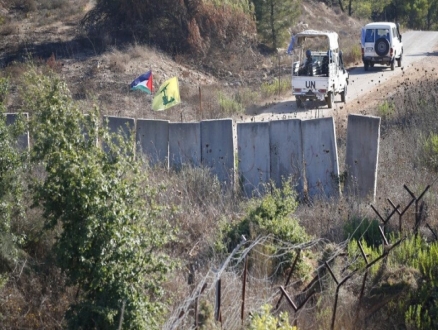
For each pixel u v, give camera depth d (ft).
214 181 126.82
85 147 80.69
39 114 86.43
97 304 73.92
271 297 78.48
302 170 131.75
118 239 75.20
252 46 440.45
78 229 75.20
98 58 354.33
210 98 296.10
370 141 127.95
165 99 207.62
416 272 87.92
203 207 117.70
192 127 135.85
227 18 422.00
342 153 154.61
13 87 277.03
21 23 426.10
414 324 79.66
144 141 137.90
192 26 400.47
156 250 92.89
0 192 91.25
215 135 135.13
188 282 87.04
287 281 84.07
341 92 294.46
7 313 83.35
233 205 121.80
